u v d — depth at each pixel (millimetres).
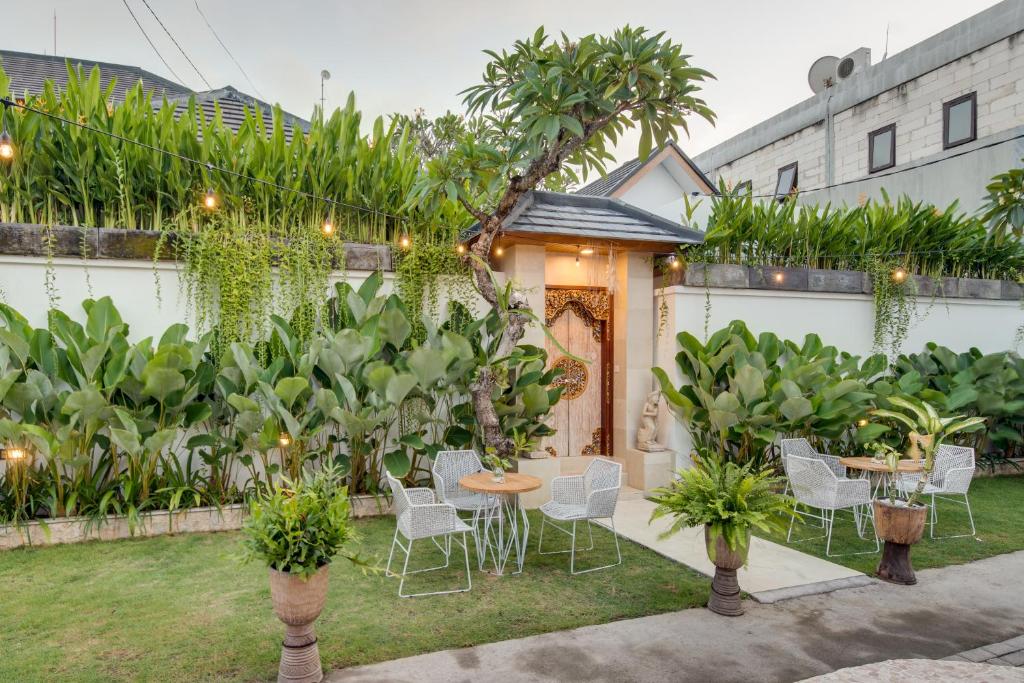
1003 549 5559
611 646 3568
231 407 5770
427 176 6180
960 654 3549
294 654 3031
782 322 8094
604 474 5320
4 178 5570
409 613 3979
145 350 5352
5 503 5109
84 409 4945
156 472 5766
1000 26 11336
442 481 5082
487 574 4746
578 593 4383
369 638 3598
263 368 5820
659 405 7754
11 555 4852
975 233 9312
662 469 7422
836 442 7762
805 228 8344
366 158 6719
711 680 3201
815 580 4699
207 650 3387
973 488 8008
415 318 6613
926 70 12719
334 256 6441
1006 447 9000
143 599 4059
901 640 3721
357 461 6184
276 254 6184
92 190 5848
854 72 14508
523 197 7020
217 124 6410
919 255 9141
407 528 4285
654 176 14945
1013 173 7320
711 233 7516
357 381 5957
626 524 6188
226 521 5582
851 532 6070
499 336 6488
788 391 6707
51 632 3572
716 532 3992
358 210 6730
